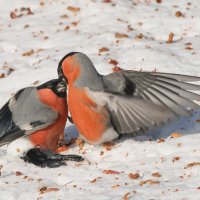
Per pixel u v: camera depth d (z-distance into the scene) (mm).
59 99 11984
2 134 12398
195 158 11156
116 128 11906
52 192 10531
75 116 11906
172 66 15102
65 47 16781
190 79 11516
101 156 11891
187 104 11531
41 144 12055
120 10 18422
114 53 16062
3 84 15492
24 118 12062
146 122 11695
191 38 16922
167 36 17172
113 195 10070
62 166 11664
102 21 17969
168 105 11547
